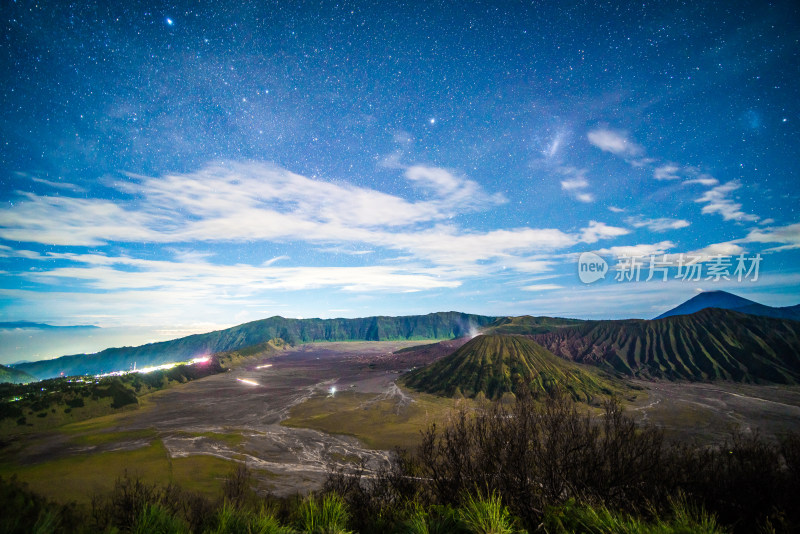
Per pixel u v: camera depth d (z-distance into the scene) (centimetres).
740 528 526
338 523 538
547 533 465
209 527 505
